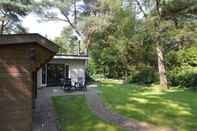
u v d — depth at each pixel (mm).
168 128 8328
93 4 30453
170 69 23344
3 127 6480
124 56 27422
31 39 6566
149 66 26328
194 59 22750
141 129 8211
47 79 21562
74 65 22781
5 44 6410
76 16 33406
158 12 20547
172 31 20094
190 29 19531
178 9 20156
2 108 6480
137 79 25453
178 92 17719
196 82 19594
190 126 8578
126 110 11227
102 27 26656
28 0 25156
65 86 18484
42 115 9969
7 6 22828
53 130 7930
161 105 12430
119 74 30719
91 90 18625
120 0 22797
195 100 14000
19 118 6570
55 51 7051
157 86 21594
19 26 25656
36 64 7047
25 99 6613
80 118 9664
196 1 18984
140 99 14336
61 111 10875
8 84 6508
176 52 23406
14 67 6539
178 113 10617
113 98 14586
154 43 23156
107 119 9539
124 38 25906
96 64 31812
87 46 30688
